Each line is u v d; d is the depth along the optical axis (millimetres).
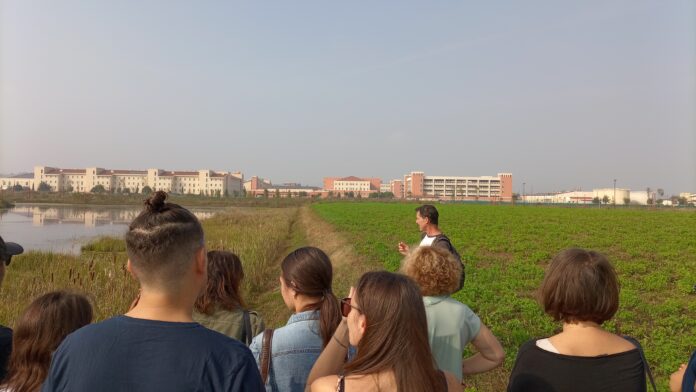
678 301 12602
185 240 2203
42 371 2996
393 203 112250
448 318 3598
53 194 136125
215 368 1999
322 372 2854
